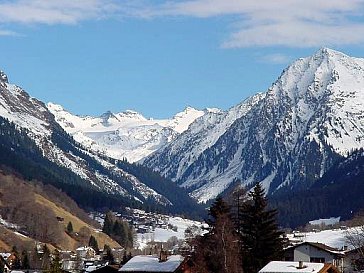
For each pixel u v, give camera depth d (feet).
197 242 529.45
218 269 493.36
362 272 545.85
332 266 477.77
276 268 464.65
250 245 505.66
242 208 518.78
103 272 608.60
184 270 522.06
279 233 514.68
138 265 540.93
